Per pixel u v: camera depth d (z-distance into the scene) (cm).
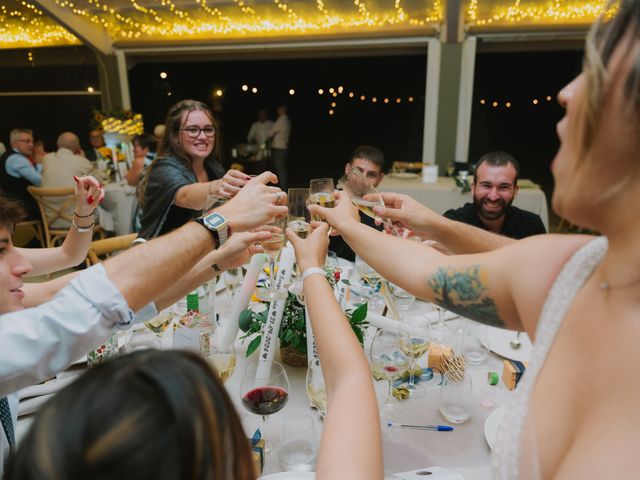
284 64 1178
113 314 74
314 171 1227
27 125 867
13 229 96
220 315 181
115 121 597
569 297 50
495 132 1124
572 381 46
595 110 38
